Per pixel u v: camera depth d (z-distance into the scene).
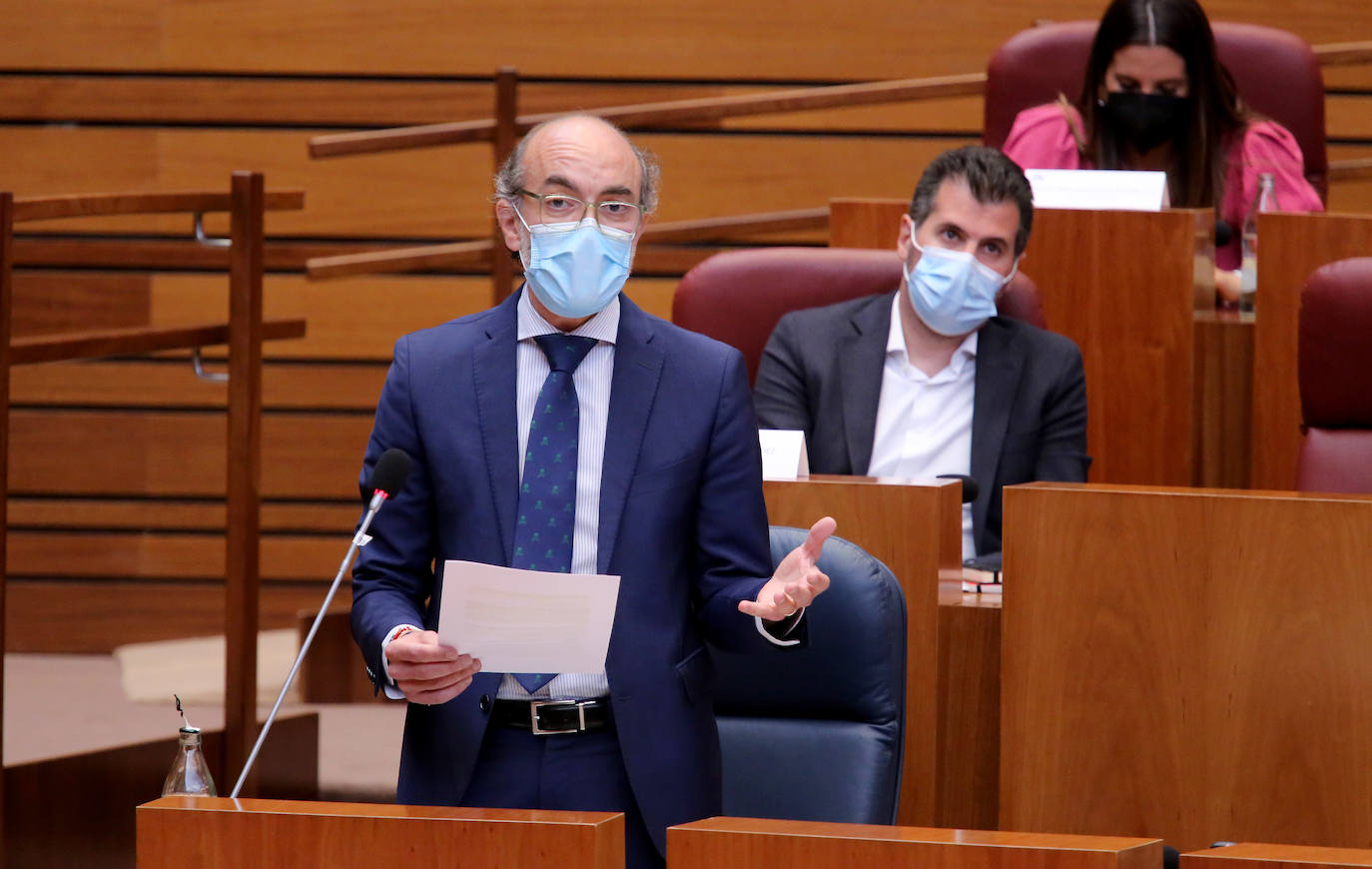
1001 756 7.43
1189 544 7.19
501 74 13.81
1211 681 7.18
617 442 6.14
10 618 17.44
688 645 6.16
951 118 17.36
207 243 12.27
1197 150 12.44
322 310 17.66
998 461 9.77
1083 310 11.13
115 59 17.55
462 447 6.15
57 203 11.25
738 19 17.39
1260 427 11.09
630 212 6.27
